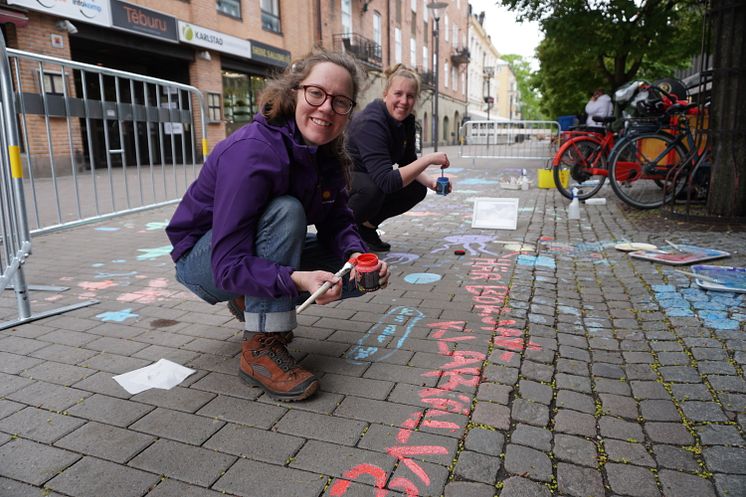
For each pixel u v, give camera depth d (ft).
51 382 7.07
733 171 16.61
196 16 50.11
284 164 6.18
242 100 59.82
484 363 7.55
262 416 6.23
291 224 6.26
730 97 16.30
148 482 5.08
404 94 11.73
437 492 4.91
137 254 14.52
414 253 14.29
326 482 5.06
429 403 6.48
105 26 39.78
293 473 5.19
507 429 5.92
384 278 6.25
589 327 8.88
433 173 39.27
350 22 80.84
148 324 9.21
